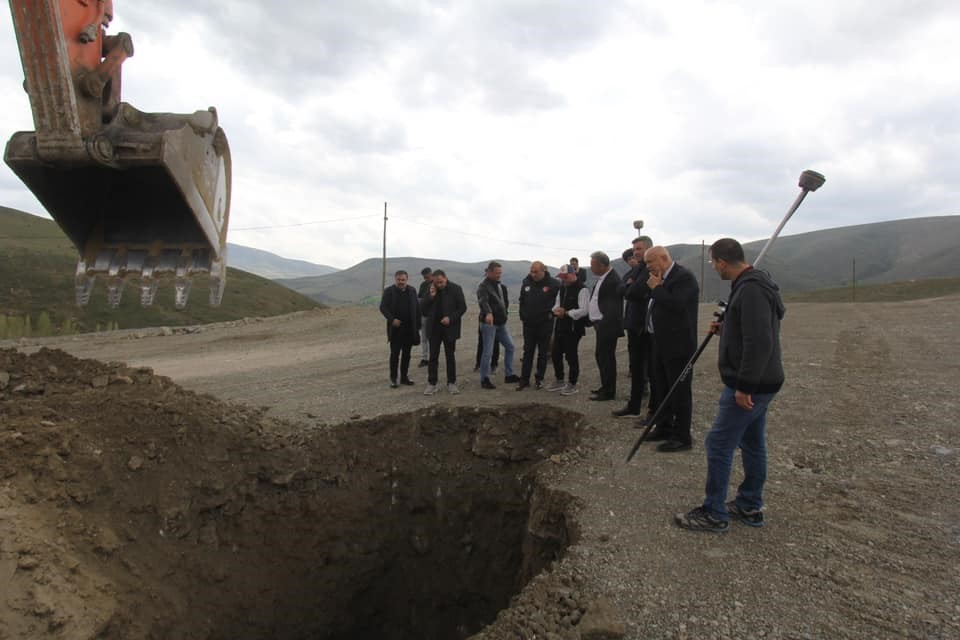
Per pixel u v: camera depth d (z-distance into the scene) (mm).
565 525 4352
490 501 6262
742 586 3094
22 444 4156
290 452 5695
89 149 3459
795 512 3955
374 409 6895
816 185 3734
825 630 2723
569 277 7297
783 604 2928
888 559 3320
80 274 4203
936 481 4359
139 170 4176
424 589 6324
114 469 4582
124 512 4500
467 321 18656
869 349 9938
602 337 6719
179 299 4125
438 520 6336
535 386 7742
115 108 3723
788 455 5004
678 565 3322
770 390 3459
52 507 4055
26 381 5207
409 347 8367
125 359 12500
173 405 5238
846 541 3535
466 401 7000
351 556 5953
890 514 3875
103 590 3908
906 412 6000
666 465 4879
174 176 3678
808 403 6527
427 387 7805
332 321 19453
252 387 8859
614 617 2846
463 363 10273
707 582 3141
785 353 9820
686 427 5168
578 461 5125
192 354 13281
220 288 4191
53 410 4680
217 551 5043
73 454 4391
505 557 6066
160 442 4922
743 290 3453
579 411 6355
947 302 20094
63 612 3475
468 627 6277
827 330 13008
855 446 5137
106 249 4281
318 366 10875
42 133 3408
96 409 4859
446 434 6551
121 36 3717
